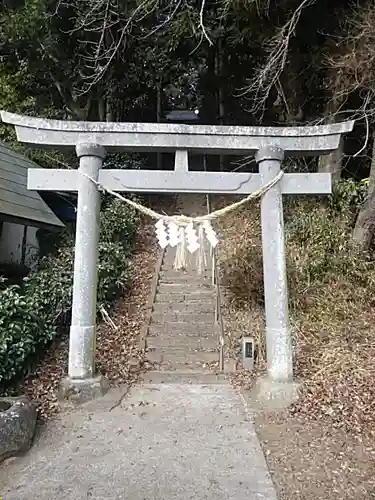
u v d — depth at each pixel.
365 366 4.87
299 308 6.32
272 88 9.10
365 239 7.02
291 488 2.93
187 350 5.94
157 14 8.09
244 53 11.01
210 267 8.17
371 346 5.36
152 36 10.20
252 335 6.06
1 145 9.51
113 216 8.91
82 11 8.94
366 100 6.73
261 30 8.09
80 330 4.58
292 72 8.63
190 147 4.87
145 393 4.75
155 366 5.60
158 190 4.84
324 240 7.10
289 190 4.89
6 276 7.66
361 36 6.60
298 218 7.81
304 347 5.55
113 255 7.30
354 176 8.91
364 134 8.40
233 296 6.96
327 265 6.79
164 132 4.84
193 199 13.16
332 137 4.93
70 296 5.89
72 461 3.32
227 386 4.96
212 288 7.50
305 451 3.44
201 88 16.17
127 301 7.18
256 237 8.31
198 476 3.10
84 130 4.83
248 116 14.14
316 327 5.95
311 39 8.14
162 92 14.90
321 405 4.21
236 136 4.91
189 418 4.11
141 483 3.00
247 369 5.43
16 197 7.90
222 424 3.97
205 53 12.24
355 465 3.19
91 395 4.43
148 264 8.62
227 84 13.57
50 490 2.92
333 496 2.81
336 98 7.62
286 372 4.54
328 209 7.72
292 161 9.28
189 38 9.30
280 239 4.76
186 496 2.84
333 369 4.89
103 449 3.51
